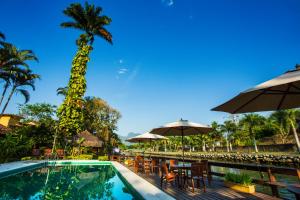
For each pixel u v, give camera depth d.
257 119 42.84
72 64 24.41
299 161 22.62
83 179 11.29
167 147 89.12
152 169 11.02
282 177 11.57
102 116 42.09
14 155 18.20
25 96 26.59
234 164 6.95
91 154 24.34
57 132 22.50
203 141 63.91
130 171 11.77
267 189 7.05
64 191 8.38
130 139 15.07
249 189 5.98
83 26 27.30
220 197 5.63
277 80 2.93
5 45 23.80
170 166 7.96
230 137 56.44
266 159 27.91
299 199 3.38
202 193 6.16
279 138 44.62
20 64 24.84
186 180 7.68
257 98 3.79
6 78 24.94
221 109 3.99
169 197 5.72
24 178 11.02
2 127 23.59
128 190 8.41
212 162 8.10
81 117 22.95
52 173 13.10
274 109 4.25
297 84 3.21
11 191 8.21
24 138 20.47
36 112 28.09
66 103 22.58
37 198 7.20
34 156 20.23
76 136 25.70
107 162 18.45
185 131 9.37
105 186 9.48
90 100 39.84
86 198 7.32
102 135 39.03
